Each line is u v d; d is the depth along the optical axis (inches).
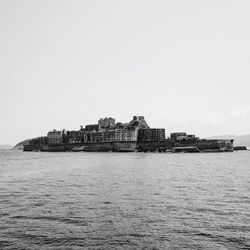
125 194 1526.8
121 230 918.4
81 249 767.7
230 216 1079.0
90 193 1563.7
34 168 3494.1
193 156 6358.3
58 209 1189.7
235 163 4015.8
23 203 1311.5
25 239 835.4
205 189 1691.7
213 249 766.5
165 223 991.0
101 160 5059.1
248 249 764.6
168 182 2011.6
